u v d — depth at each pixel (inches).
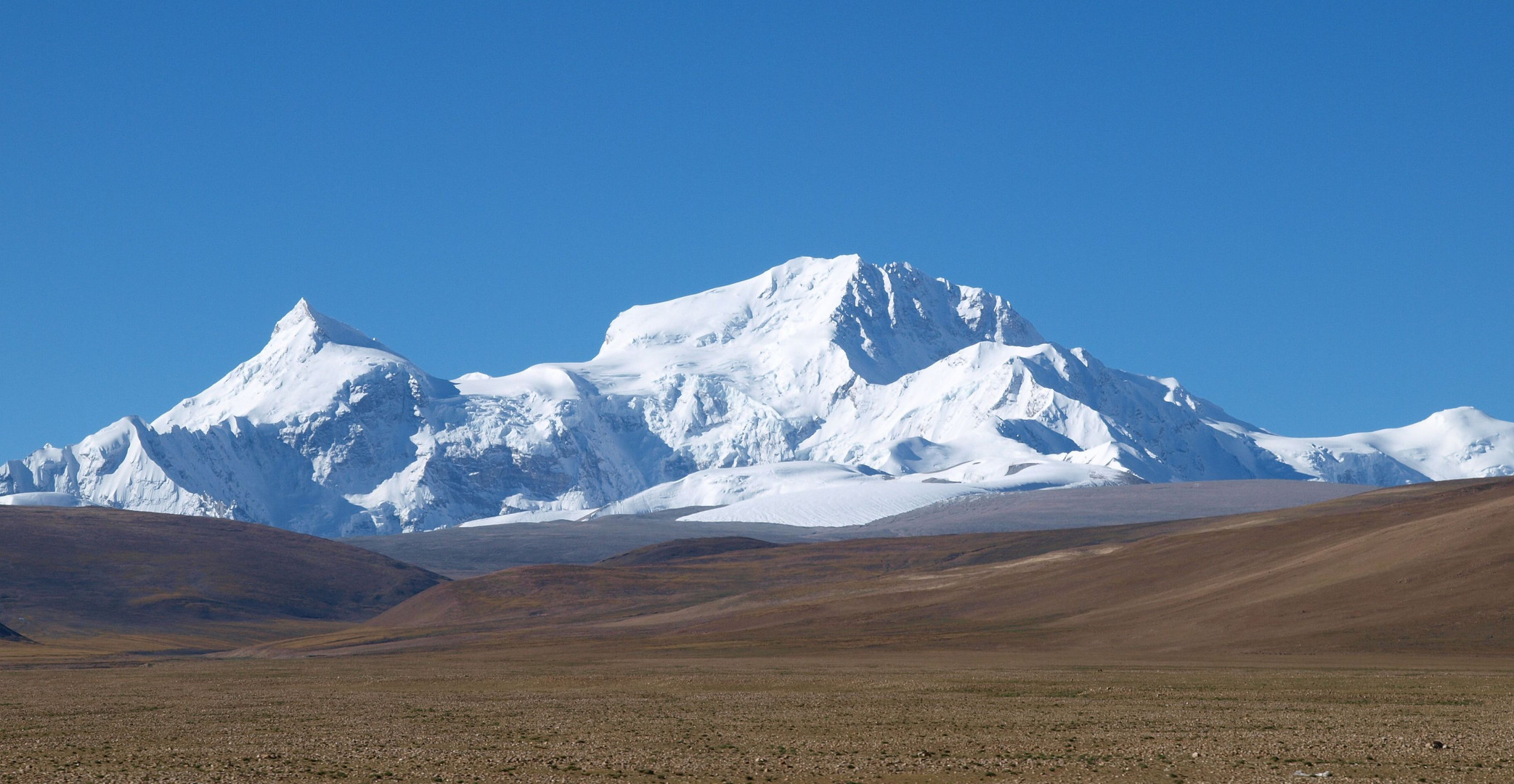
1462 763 2578.7
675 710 3978.8
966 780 2503.7
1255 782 2420.0
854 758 2783.0
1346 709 3676.2
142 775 2640.3
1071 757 2741.1
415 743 3147.1
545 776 2568.9
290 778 2573.8
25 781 2554.1
